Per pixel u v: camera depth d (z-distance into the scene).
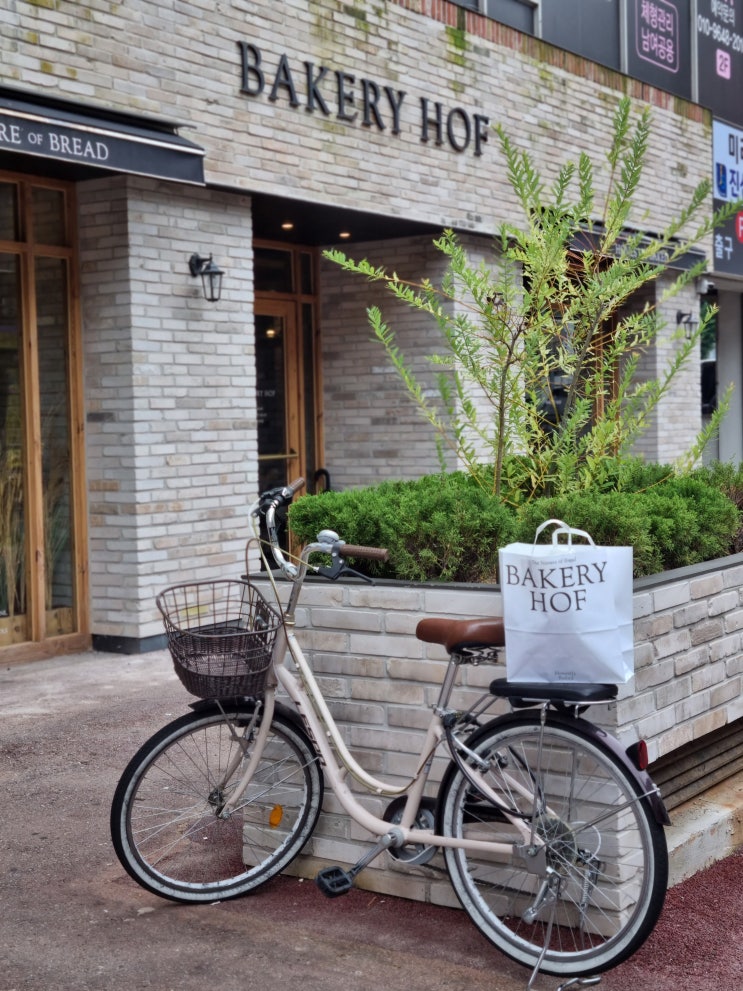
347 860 4.05
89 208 8.16
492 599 3.75
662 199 13.50
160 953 3.59
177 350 8.34
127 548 8.13
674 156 13.73
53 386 8.26
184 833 4.52
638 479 5.46
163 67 8.05
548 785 3.56
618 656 3.29
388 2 9.89
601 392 5.20
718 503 4.82
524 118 11.37
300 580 3.83
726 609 4.27
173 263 8.30
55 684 7.27
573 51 12.93
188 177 7.92
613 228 5.11
